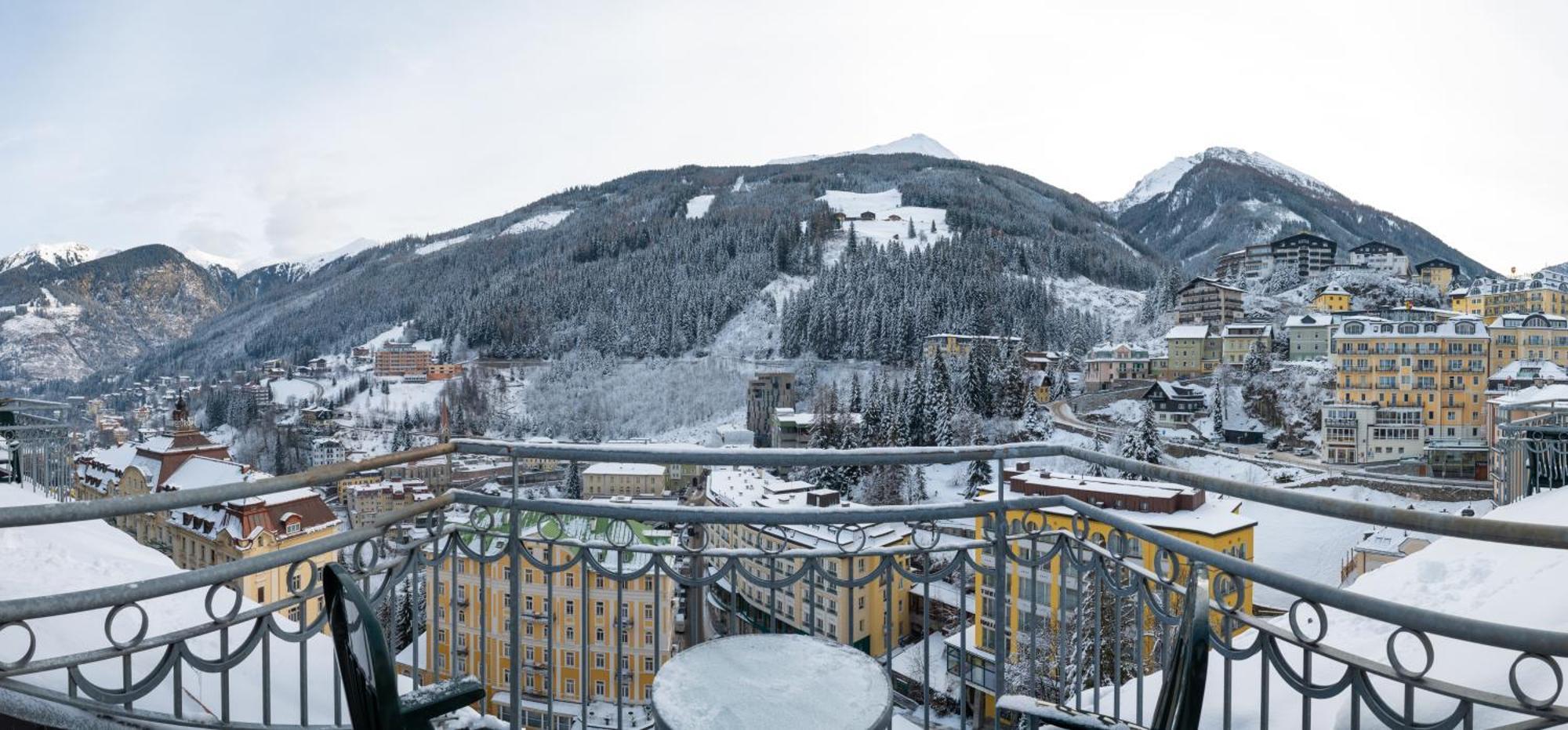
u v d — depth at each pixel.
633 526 4.30
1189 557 2.77
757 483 42.19
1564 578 4.68
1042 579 10.51
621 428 121.62
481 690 2.22
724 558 3.41
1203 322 97.56
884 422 74.88
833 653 2.38
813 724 1.91
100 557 6.24
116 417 137.88
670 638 13.17
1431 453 50.78
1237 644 5.00
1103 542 3.37
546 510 3.35
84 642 4.21
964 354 109.31
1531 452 11.81
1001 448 3.34
